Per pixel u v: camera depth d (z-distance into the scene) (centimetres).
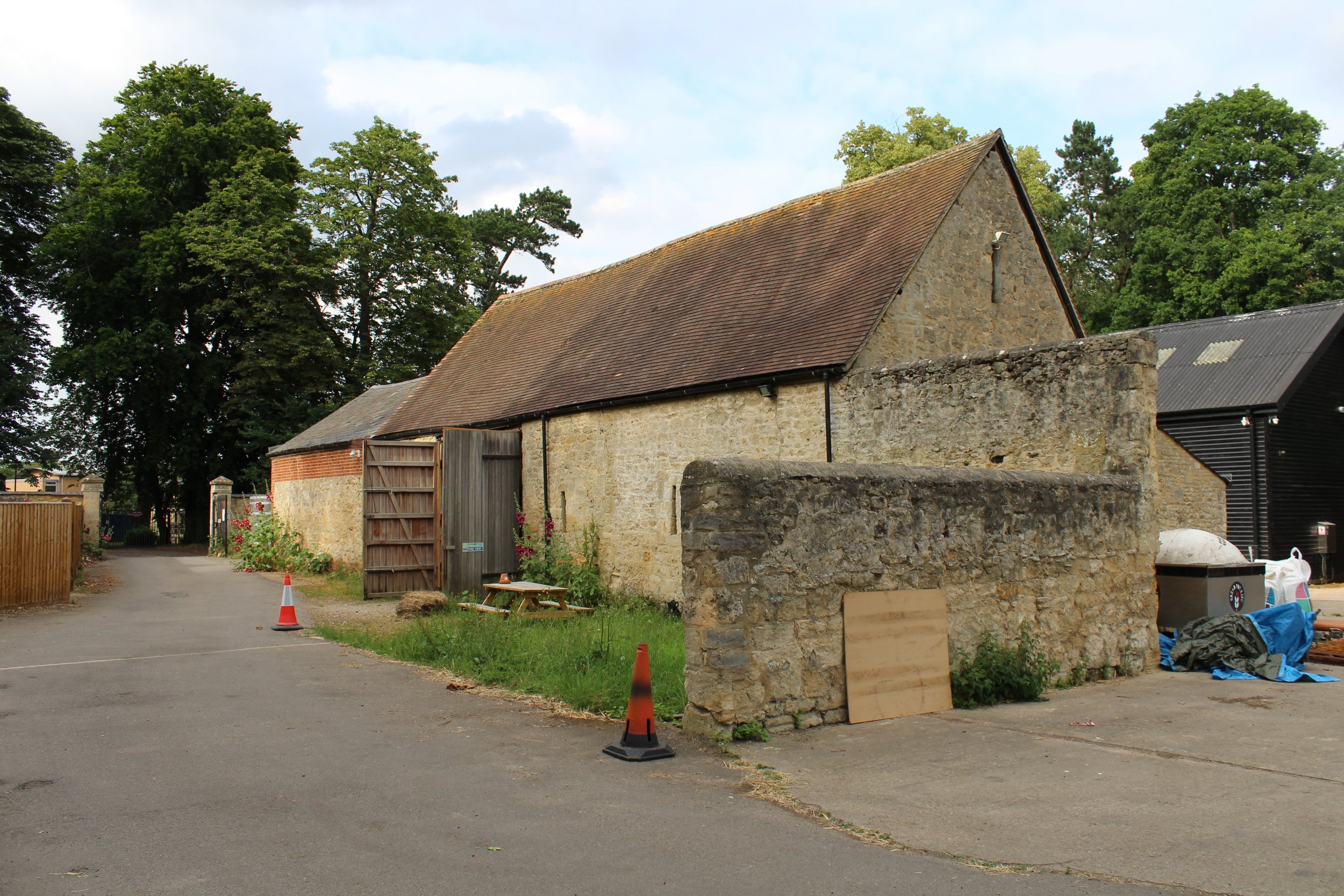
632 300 2066
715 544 696
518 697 848
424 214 3644
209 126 3591
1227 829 499
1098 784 584
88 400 3594
